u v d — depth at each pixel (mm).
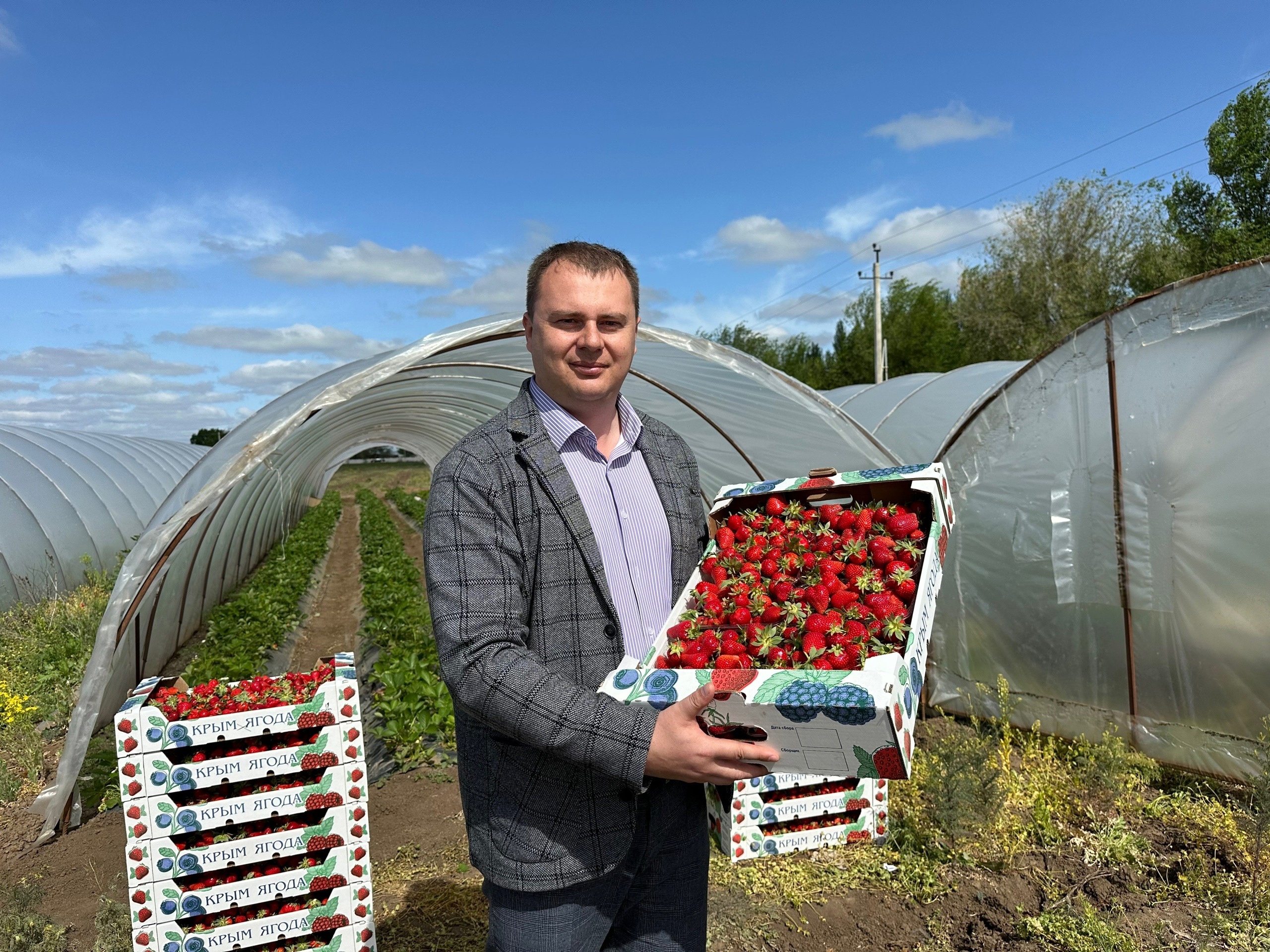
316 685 3658
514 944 2064
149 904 3418
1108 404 5844
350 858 3609
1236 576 5258
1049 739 6176
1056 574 6145
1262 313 5074
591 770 1793
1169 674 5625
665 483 2414
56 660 9445
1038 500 6285
